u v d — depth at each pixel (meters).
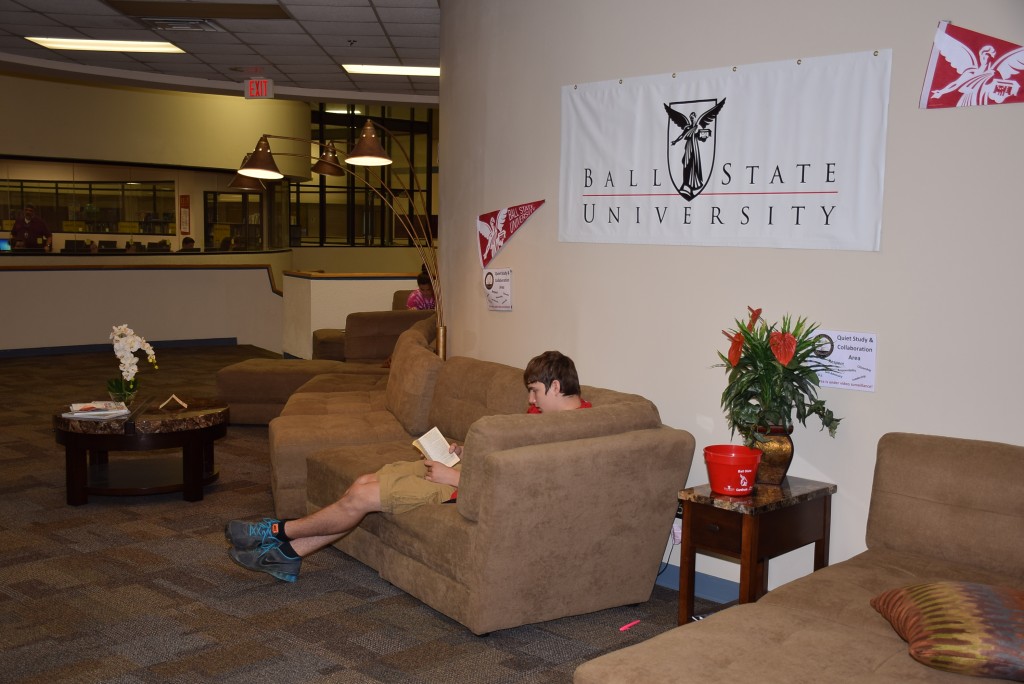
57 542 4.26
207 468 5.30
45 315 10.84
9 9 6.82
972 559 2.83
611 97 3.97
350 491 3.62
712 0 3.60
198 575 3.87
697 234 3.71
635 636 3.33
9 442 6.27
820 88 3.31
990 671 2.07
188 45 7.98
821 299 3.36
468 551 3.22
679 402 3.83
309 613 3.48
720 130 3.60
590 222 4.11
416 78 9.42
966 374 3.03
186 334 11.82
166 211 13.35
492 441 3.16
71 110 11.86
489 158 4.69
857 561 2.91
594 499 3.29
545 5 4.26
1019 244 2.89
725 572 3.73
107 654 3.09
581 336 4.20
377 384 6.22
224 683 2.90
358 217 18.19
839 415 3.35
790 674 2.14
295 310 10.42
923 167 3.08
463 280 5.06
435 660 3.09
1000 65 2.89
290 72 9.19
